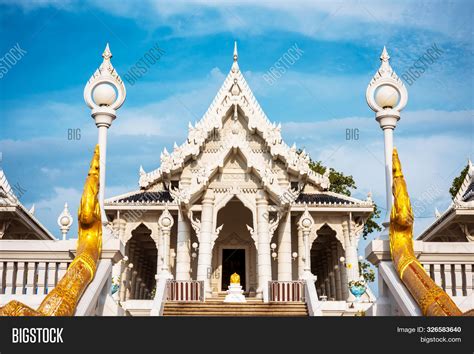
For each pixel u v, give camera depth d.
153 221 33.69
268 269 27.62
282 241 30.69
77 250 13.56
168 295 23.34
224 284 33.09
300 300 23.61
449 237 24.38
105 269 13.98
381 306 14.32
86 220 13.70
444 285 14.32
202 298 23.47
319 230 36.75
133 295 36.19
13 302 11.62
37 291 14.07
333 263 36.66
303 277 23.98
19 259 14.18
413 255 13.80
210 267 27.72
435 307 12.32
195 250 29.30
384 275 14.32
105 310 14.04
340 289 34.69
